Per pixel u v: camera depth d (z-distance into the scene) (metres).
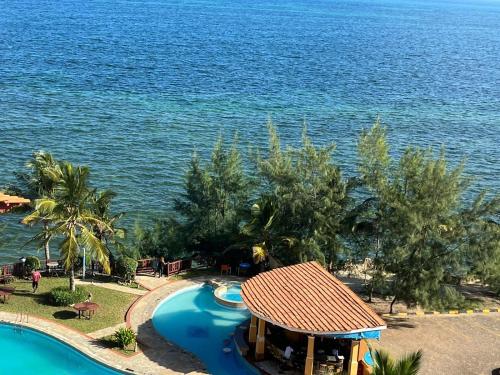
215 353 34.12
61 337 33.38
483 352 35.22
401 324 38.44
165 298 40.16
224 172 47.44
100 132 83.00
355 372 30.61
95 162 72.06
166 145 80.12
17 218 56.19
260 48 188.38
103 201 42.91
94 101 99.50
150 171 70.69
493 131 100.31
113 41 176.50
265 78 133.88
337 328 29.52
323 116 101.44
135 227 48.78
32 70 118.75
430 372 32.59
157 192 65.06
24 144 75.19
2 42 149.38
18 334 34.22
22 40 157.12
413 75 154.00
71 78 115.31
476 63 189.00
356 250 42.72
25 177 43.50
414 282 38.34
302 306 31.66
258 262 43.56
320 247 42.75
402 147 86.94
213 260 47.84
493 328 38.47
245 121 94.31
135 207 60.88
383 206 39.88
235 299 40.91
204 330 36.78
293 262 43.12
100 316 36.56
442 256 38.66
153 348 33.47
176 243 47.22
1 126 80.88
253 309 31.59
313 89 125.50
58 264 43.03
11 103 92.56
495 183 75.00
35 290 39.22
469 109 116.44
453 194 38.38
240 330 35.72
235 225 47.31
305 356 31.89
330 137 88.88
